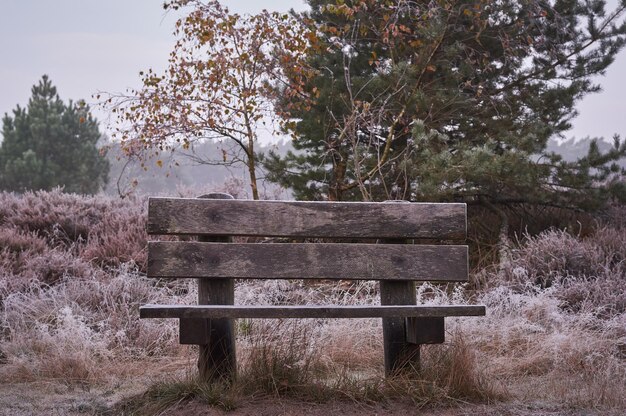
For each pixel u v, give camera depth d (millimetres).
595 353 4469
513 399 3643
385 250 3707
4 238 7199
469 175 7852
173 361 4684
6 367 4434
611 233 7488
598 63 9492
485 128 8977
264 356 3619
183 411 3240
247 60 8656
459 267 3730
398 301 3738
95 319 5410
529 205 9141
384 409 3324
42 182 32844
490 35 9453
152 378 4281
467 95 8961
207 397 3307
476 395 3553
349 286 6785
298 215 3701
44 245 7301
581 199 8602
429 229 3752
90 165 34375
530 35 9609
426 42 8828
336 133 9312
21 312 5555
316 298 6445
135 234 7727
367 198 7863
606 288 5707
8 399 3764
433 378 3604
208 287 3650
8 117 36250
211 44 8633
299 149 9828
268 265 3641
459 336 4074
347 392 3461
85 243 8008
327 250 3684
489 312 5453
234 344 3631
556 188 8953
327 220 3711
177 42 8773
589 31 9500
